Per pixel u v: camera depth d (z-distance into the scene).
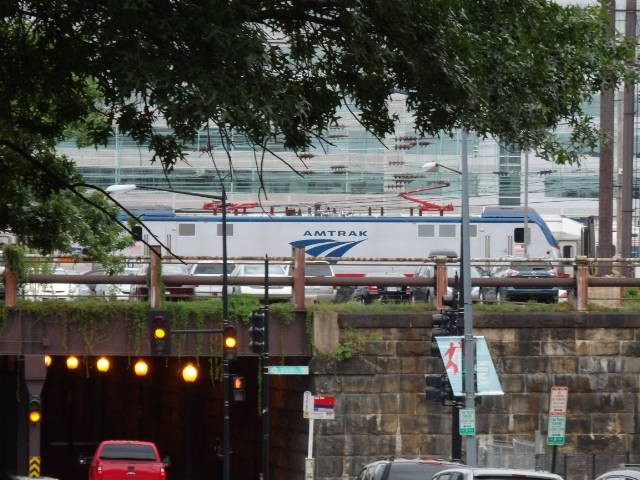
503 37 56.47
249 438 148.50
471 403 103.62
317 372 114.56
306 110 53.22
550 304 119.44
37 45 55.06
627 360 117.75
